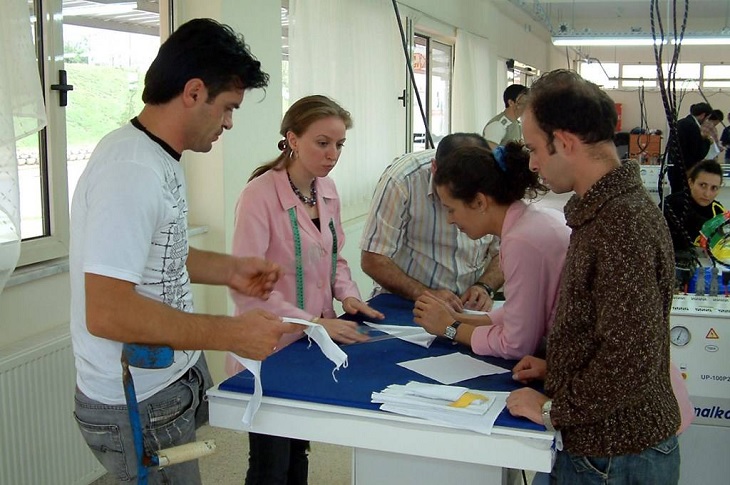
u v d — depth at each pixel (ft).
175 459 4.11
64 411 7.89
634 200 3.96
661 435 4.13
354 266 15.60
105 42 9.55
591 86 4.10
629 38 28.02
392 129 17.88
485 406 4.44
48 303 8.24
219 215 10.89
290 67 12.89
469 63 25.55
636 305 3.77
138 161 4.18
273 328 4.40
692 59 44.83
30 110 6.75
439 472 5.17
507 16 34.19
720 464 7.06
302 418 4.68
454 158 5.36
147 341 4.09
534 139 4.24
